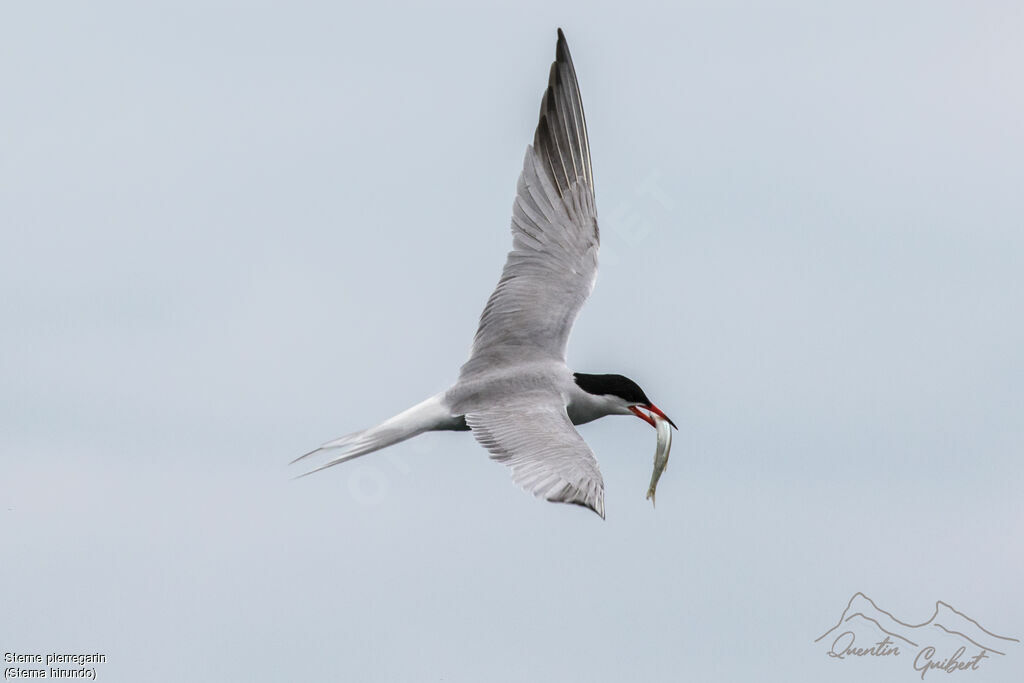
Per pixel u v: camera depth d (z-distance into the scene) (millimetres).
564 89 14195
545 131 14023
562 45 14242
